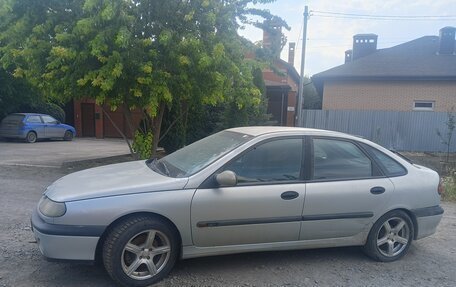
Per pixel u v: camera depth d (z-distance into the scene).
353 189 3.75
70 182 3.52
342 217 3.73
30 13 7.66
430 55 20.58
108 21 7.05
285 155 3.70
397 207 3.91
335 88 19.61
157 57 7.53
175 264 3.70
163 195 3.24
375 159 3.98
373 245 3.89
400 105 18.84
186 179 3.36
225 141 4.01
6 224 4.70
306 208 3.60
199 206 3.31
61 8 7.71
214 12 7.87
